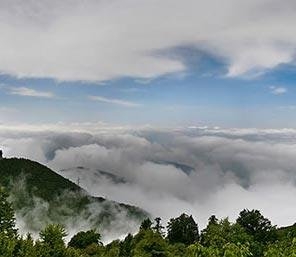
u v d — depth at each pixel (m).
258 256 38.66
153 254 65.81
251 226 91.69
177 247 76.56
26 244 52.69
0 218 63.97
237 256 22.02
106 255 87.56
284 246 24.83
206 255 22.84
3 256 48.91
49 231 55.78
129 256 75.62
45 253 53.31
